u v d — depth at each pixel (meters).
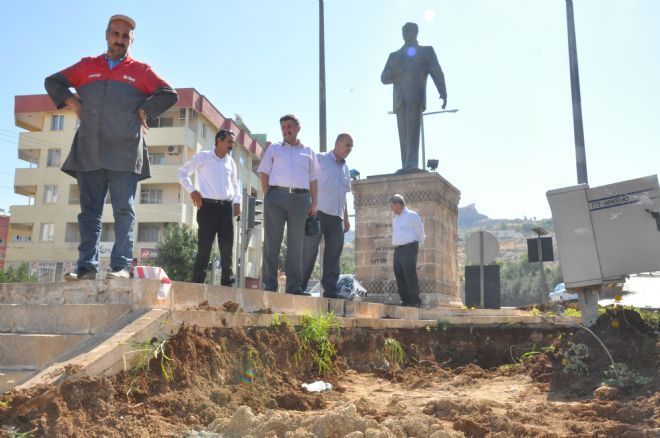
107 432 3.15
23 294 4.61
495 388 5.46
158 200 38.22
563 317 7.30
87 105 4.78
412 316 8.49
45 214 38.91
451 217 12.98
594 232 6.39
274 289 6.43
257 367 4.59
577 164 13.91
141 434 3.21
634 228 6.25
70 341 3.89
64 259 38.47
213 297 4.88
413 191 12.07
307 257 7.34
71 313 4.18
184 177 6.43
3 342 4.05
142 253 37.34
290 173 6.46
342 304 6.90
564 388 5.21
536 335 7.34
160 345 3.81
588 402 4.50
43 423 3.04
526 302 60.66
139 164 4.91
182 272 35.47
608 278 6.27
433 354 7.37
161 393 3.67
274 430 3.34
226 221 6.59
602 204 6.40
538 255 11.83
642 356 5.29
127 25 4.90
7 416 3.07
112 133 4.75
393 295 11.84
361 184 12.54
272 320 5.20
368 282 12.10
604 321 6.05
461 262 88.75
